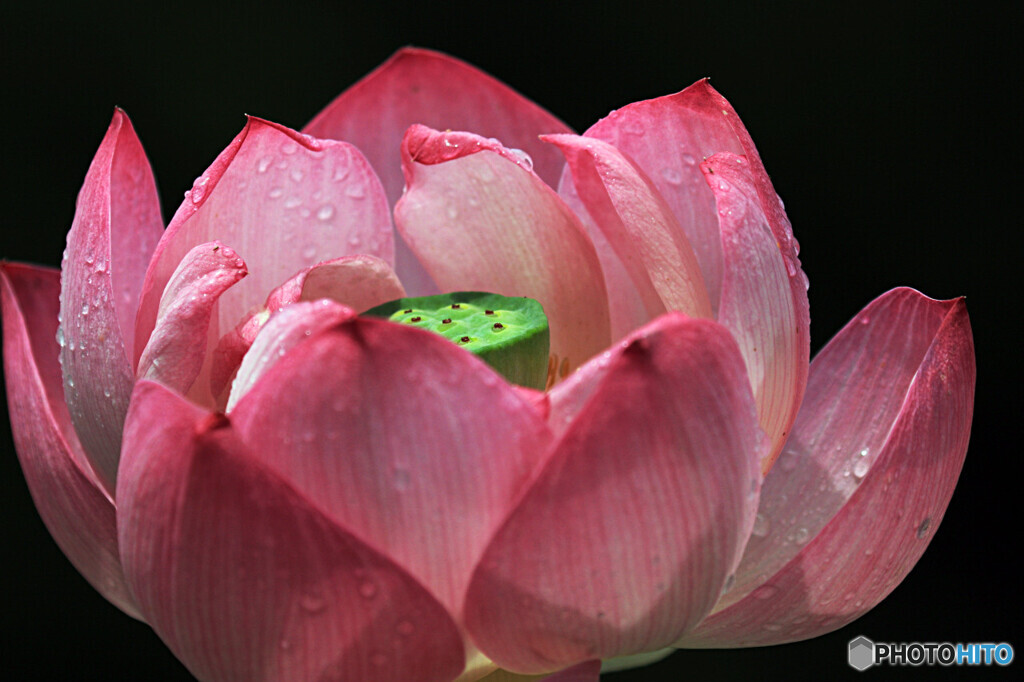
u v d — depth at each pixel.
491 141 0.82
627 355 0.73
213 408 0.82
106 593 0.81
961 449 0.80
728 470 0.75
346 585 0.74
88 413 0.80
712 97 0.82
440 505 0.74
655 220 0.81
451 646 0.75
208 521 0.74
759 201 0.79
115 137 0.81
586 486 0.73
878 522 0.78
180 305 0.78
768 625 0.78
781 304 0.79
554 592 0.74
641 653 0.78
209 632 0.75
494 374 0.74
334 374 0.73
